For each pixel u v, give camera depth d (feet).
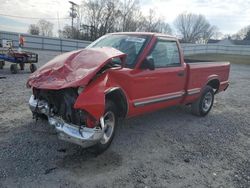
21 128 16.06
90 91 11.63
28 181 10.81
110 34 18.47
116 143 15.21
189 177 12.28
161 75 16.62
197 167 13.30
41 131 15.74
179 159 13.99
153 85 16.14
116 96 13.97
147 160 13.53
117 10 193.77
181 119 21.21
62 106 12.21
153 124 19.30
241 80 53.42
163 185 11.42
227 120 22.29
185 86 19.54
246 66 102.27
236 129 20.04
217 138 17.70
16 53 37.93
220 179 12.35
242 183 12.17
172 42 18.20
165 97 17.42
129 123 19.03
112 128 13.93
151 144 15.57
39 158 12.67
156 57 16.61
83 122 11.95
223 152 15.46
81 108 11.31
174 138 16.89
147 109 16.21
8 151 13.10
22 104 21.16
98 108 11.71
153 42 16.21
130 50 15.79
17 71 38.29
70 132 11.84
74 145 14.21
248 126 21.11
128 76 14.15
